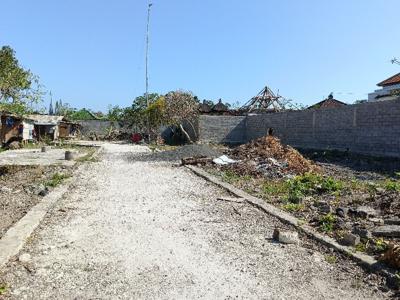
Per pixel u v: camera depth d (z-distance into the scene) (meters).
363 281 4.97
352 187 10.93
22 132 32.16
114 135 51.28
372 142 18.22
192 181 12.77
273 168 14.45
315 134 23.12
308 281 4.96
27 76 22.28
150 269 5.27
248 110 39.50
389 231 6.53
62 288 4.67
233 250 6.04
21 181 12.24
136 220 7.72
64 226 7.21
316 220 7.45
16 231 6.52
